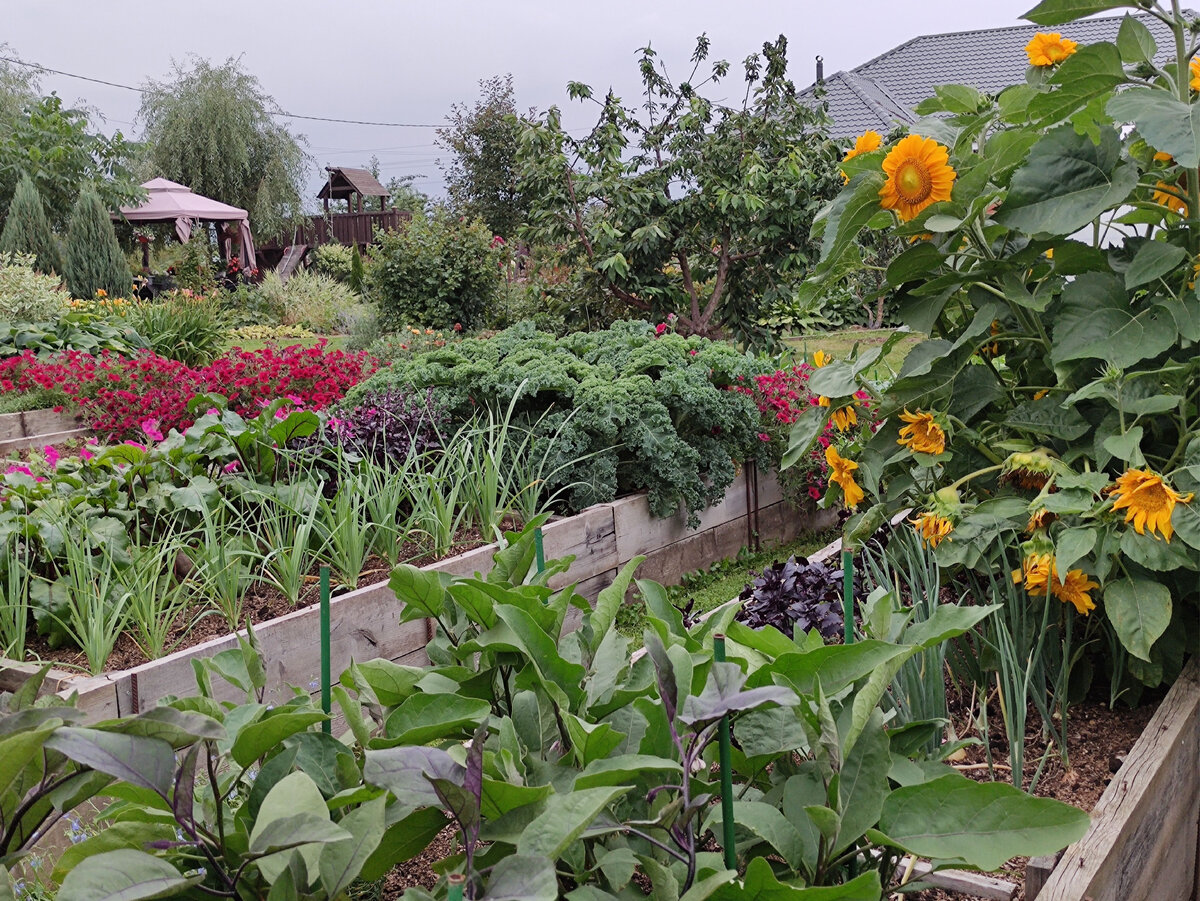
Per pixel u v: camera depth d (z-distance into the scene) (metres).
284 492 4.08
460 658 1.39
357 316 18.81
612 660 1.36
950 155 2.49
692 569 5.09
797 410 5.40
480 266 13.60
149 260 24.88
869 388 2.61
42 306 11.68
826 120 10.20
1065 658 2.06
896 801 1.17
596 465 4.66
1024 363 2.54
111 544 3.44
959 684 2.32
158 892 0.84
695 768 1.18
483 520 4.27
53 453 4.28
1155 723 2.04
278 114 33.00
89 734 0.87
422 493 4.14
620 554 4.62
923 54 19.22
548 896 0.81
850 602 1.59
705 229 9.55
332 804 1.05
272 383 6.86
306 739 1.23
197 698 1.21
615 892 1.05
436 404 5.08
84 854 1.05
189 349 11.95
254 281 24.73
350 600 3.39
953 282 2.38
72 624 3.23
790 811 1.18
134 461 3.95
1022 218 2.15
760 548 5.57
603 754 1.14
